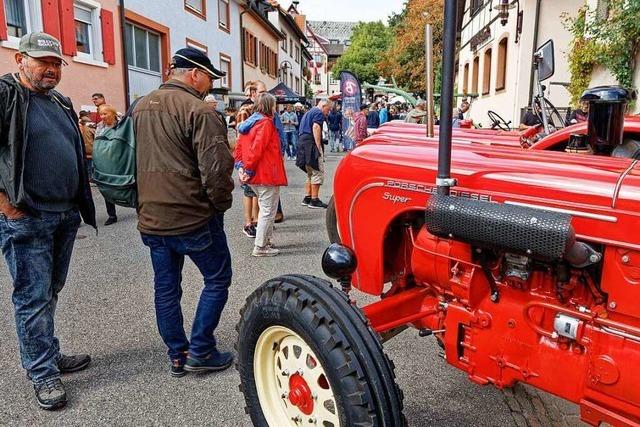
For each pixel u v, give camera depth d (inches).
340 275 92.8
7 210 103.1
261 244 210.4
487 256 79.2
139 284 181.8
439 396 114.3
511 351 78.8
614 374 67.4
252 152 198.5
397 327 93.8
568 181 72.5
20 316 108.3
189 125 106.3
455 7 70.0
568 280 71.7
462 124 269.0
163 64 581.9
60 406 109.0
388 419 72.6
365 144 109.7
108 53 462.9
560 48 493.4
